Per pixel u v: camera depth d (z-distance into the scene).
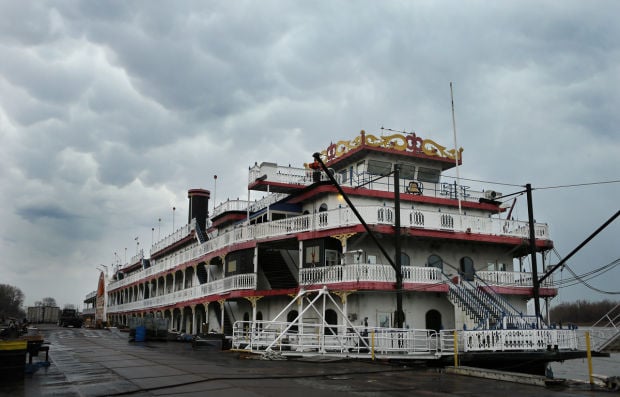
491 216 39.47
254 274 35.88
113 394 13.31
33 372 17.97
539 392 15.09
